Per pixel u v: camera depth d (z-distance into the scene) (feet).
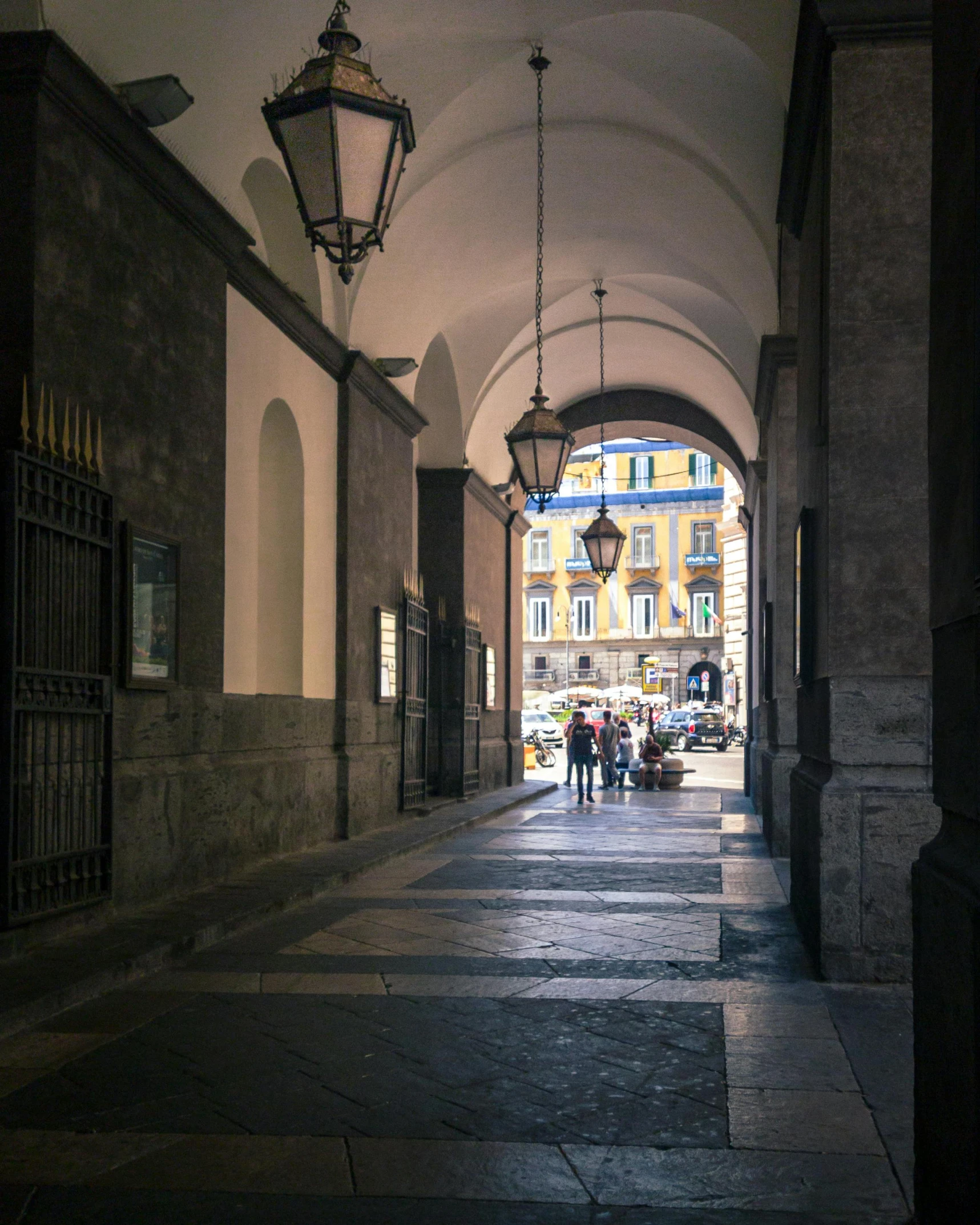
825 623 22.41
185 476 28.55
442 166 40.83
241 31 28.27
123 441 25.43
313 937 24.52
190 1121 13.50
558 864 36.88
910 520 21.58
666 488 207.92
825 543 22.33
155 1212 11.03
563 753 130.21
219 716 30.48
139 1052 16.19
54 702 21.99
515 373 64.03
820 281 23.79
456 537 60.49
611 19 32.81
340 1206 11.18
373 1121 13.51
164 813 26.91
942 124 10.28
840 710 21.39
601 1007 18.75
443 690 59.62
